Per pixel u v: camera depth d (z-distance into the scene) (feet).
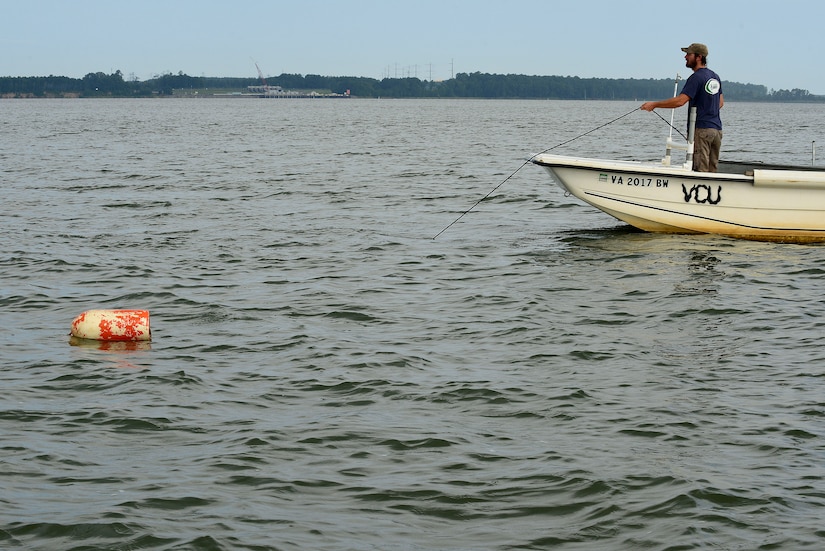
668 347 32.14
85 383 28.86
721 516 20.33
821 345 32.12
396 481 22.09
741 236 49.34
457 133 195.62
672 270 43.09
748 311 36.29
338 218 61.98
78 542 19.38
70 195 75.36
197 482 22.02
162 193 76.95
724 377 29.01
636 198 49.55
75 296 40.19
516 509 20.81
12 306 38.47
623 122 281.95
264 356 31.55
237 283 42.50
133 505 20.85
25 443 24.21
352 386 28.50
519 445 24.11
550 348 32.14
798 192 48.01
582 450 23.73
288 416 26.13
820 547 19.08
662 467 22.66
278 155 123.95
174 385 28.63
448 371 29.89
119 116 329.72
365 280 42.86
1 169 99.81
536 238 52.54
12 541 19.39
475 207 66.80
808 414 25.86
